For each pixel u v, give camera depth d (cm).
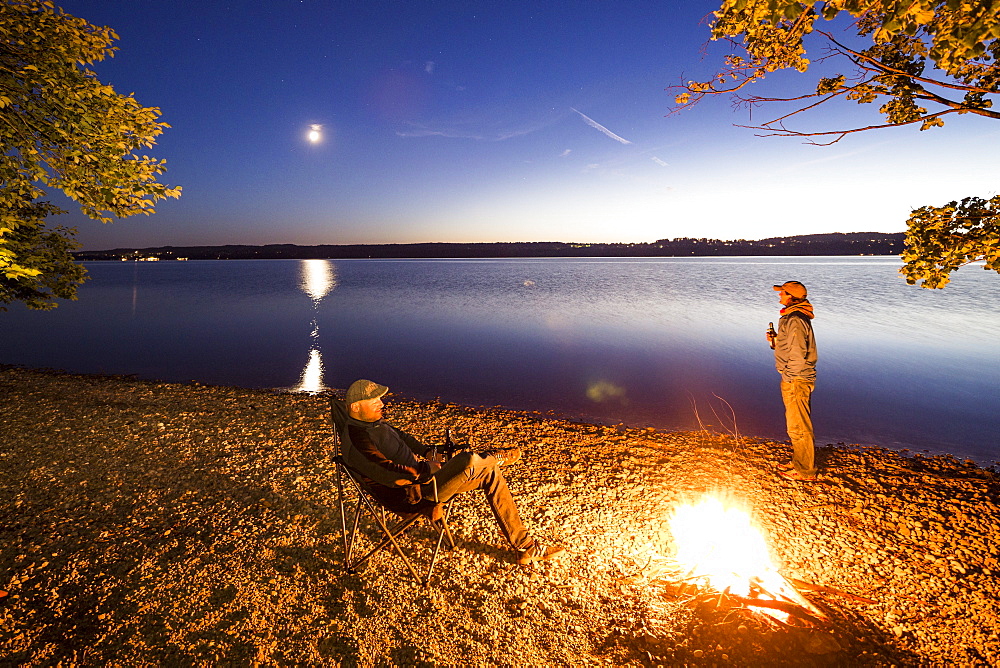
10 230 618
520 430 741
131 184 660
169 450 627
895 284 7250
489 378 1319
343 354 1727
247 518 444
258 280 9912
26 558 380
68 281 962
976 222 375
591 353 1725
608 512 452
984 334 2095
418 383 1258
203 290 6462
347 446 338
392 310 3553
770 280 8906
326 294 5556
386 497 343
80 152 616
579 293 5559
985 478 553
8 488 509
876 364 1459
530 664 275
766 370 1416
